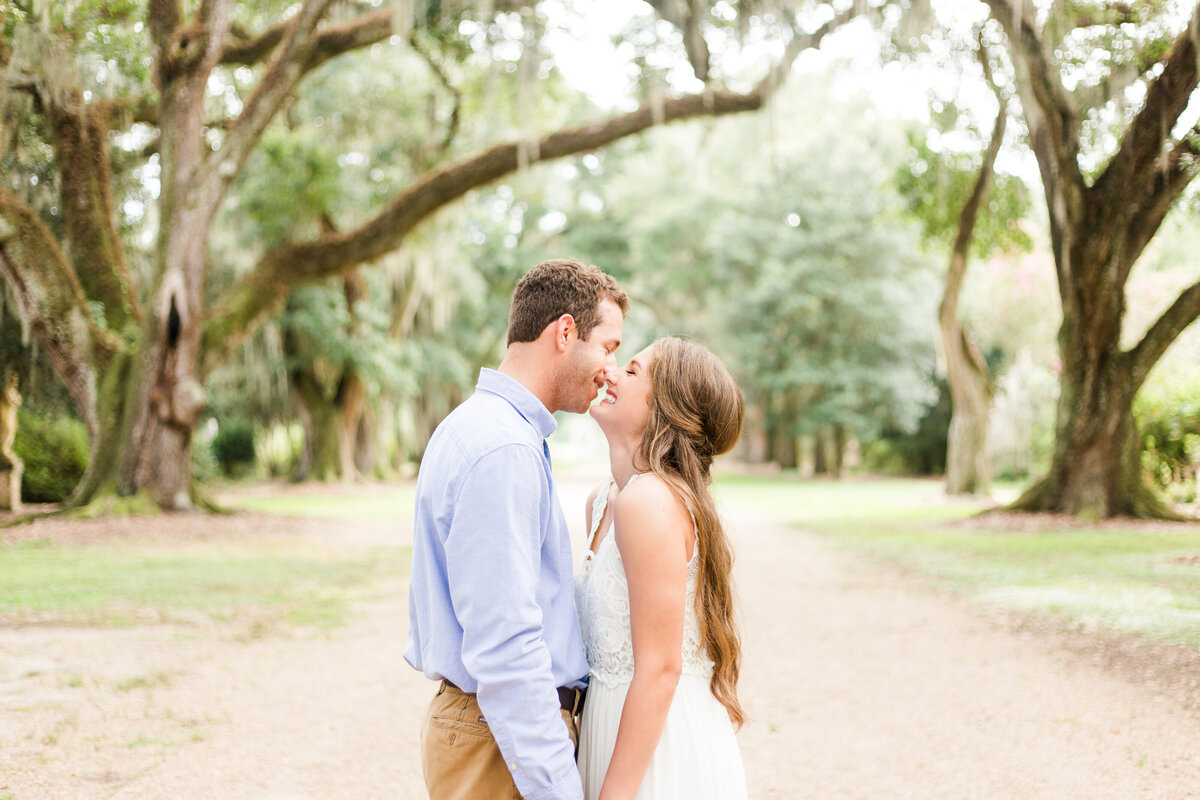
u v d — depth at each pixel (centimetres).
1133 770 371
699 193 3825
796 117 3506
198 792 350
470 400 189
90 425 1480
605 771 188
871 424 3359
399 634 673
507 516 168
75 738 414
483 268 3412
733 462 5316
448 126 2041
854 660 586
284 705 480
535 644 167
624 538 181
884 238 3312
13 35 1067
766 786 367
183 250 1469
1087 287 1380
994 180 1727
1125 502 1423
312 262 1694
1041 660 571
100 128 1461
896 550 1158
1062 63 1216
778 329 3578
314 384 2912
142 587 858
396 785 364
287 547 1238
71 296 1420
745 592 869
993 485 2981
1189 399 1609
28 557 1062
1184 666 532
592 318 191
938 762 390
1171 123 1200
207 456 2627
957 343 2158
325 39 1546
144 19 1388
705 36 1475
